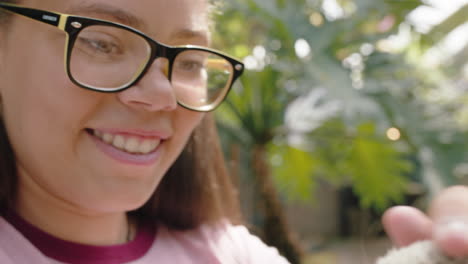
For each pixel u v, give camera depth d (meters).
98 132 0.64
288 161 2.22
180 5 0.66
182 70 0.72
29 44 0.62
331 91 1.74
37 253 0.64
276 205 2.00
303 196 2.34
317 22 2.20
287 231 2.01
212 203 0.94
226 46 2.02
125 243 0.75
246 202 2.26
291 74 2.03
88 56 0.61
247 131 2.00
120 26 0.60
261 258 0.90
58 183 0.64
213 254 0.84
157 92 0.62
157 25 0.64
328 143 2.21
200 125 0.94
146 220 0.87
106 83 0.61
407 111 2.05
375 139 2.04
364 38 2.15
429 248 0.49
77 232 0.70
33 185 0.68
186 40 0.69
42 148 0.63
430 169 1.95
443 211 0.48
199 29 0.70
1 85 0.66
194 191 0.91
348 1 2.14
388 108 2.01
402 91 2.20
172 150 0.72
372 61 2.19
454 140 2.01
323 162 2.29
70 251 0.67
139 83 0.62
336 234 4.39
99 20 0.59
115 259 0.71
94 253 0.69
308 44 1.94
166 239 0.84
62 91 0.60
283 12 2.04
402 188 2.19
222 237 0.90
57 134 0.62
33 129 0.63
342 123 2.02
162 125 0.66
